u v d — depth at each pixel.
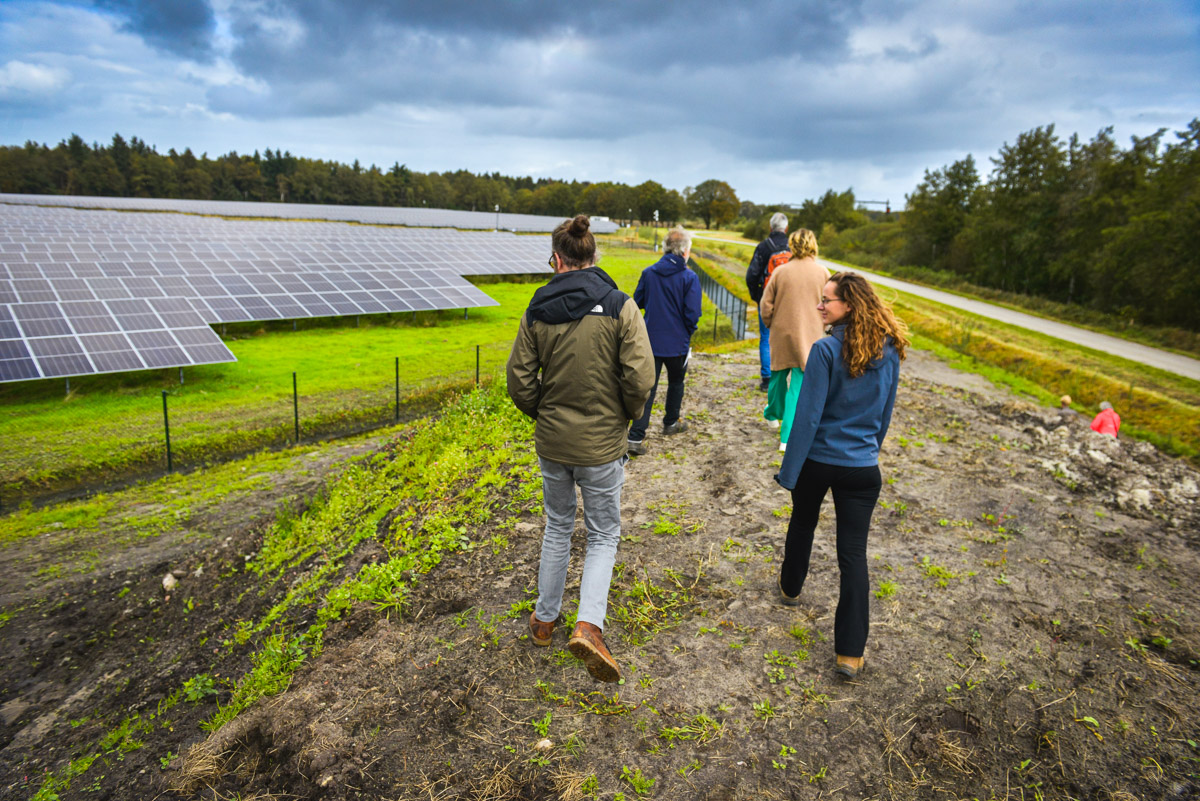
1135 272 28.52
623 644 3.29
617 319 2.63
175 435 12.66
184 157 147.12
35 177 127.38
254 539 6.95
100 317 17.06
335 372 17.83
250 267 25.83
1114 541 4.53
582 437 2.71
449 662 3.19
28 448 11.82
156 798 2.72
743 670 3.08
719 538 4.38
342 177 152.62
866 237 74.19
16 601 6.69
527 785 2.46
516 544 4.38
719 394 8.21
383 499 6.31
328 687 3.09
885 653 3.23
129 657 5.27
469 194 164.25
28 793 3.60
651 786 2.44
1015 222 41.06
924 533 4.60
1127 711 2.85
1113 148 36.53
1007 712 2.84
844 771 2.52
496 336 24.16
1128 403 16.78
